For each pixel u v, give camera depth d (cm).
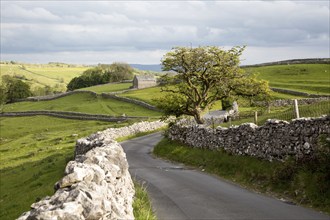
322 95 8250
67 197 761
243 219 1444
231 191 1936
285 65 14662
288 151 2030
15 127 10744
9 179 3759
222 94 4609
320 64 13800
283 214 1488
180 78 4544
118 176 1266
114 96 12988
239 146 2533
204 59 4412
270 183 1936
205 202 1716
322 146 1803
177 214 1520
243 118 5603
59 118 11388
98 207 757
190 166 2947
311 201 1609
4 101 15912
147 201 1645
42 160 4516
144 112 10238
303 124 1950
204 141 3166
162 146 3981
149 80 15338
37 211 669
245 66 16600
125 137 5903
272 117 3900
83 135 7081
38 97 16650
